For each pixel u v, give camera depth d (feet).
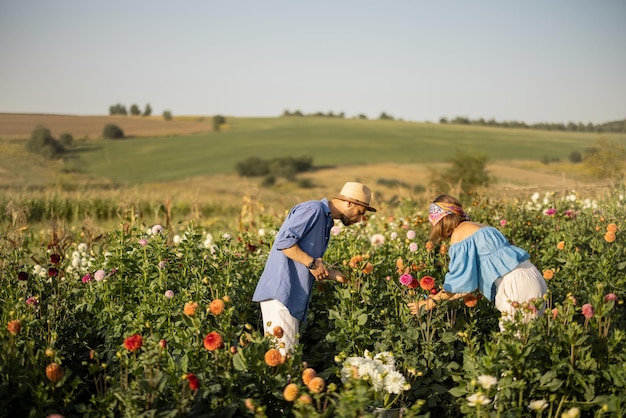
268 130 433.07
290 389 10.32
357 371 11.87
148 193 68.08
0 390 11.57
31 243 28.07
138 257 17.62
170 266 17.63
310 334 17.30
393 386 12.09
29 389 12.19
